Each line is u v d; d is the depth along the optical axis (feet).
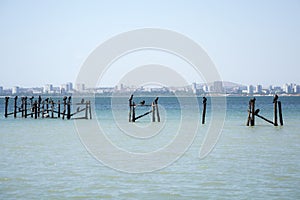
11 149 74.49
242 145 80.28
